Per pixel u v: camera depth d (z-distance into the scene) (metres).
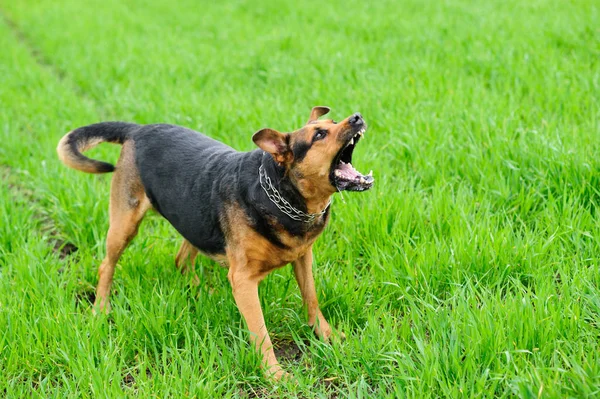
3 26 18.11
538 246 5.25
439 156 7.03
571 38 10.32
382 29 12.72
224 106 9.05
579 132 6.97
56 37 15.50
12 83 11.77
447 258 5.27
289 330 5.10
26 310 5.15
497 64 9.59
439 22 12.45
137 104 9.74
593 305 4.42
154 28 15.60
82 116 9.73
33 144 8.92
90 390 4.35
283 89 10.08
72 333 4.76
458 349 4.13
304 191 4.51
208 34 14.44
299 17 14.98
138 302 5.08
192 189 5.02
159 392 4.23
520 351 3.98
